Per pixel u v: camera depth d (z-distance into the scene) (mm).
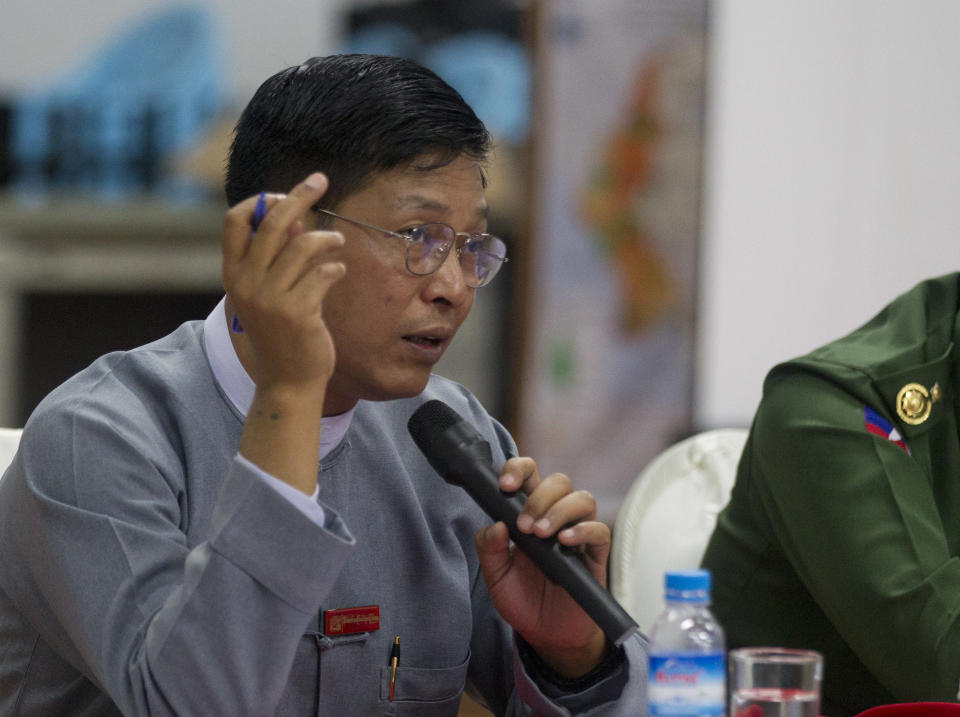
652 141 11000
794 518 5215
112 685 3631
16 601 4234
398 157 3900
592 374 11109
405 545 4621
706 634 3246
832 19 10789
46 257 12289
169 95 11945
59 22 11805
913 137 10805
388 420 4879
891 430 5293
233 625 3424
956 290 5789
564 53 10961
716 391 11070
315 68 4125
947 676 4586
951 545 5344
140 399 4289
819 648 5582
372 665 4418
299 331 3438
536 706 4195
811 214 10922
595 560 3963
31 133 11977
